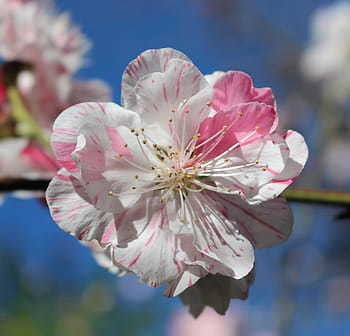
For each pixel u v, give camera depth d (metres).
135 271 0.25
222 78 0.25
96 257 0.27
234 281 0.26
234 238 0.25
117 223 0.25
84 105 0.25
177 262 0.25
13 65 0.33
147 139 0.26
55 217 0.25
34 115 0.33
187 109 0.25
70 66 0.34
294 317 0.65
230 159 0.25
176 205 0.26
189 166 0.26
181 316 0.65
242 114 0.25
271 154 0.25
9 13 0.34
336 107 0.75
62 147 0.25
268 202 0.25
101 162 0.25
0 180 0.28
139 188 0.25
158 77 0.25
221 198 0.26
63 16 0.35
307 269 0.68
